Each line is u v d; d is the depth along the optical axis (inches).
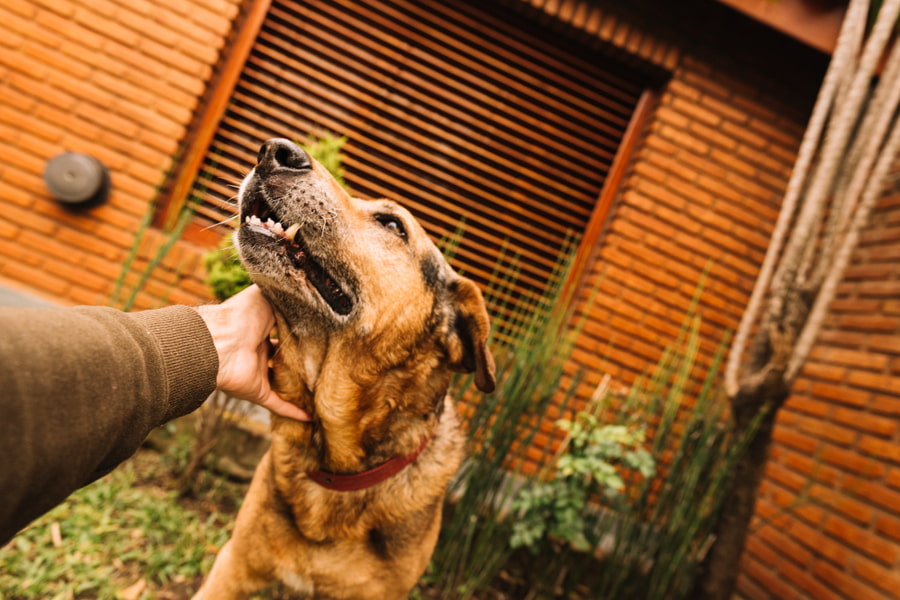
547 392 114.7
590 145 171.3
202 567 91.9
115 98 143.6
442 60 168.4
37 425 24.0
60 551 85.1
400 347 66.6
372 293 64.1
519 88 169.2
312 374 62.8
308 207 59.7
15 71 139.9
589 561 119.1
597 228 168.1
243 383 55.6
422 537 73.3
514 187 172.6
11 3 139.1
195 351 40.2
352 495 66.8
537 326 124.0
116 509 99.0
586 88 172.6
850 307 145.5
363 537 68.1
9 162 140.1
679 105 162.1
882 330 132.2
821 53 157.6
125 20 142.9
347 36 163.5
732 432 113.4
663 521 115.3
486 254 170.4
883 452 119.3
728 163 163.9
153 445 120.7
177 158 148.7
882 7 97.4
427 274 70.3
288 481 67.6
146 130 144.9
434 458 75.2
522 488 113.0
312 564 68.4
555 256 171.0
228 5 147.6
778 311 107.1
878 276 140.0
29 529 87.7
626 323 157.6
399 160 166.7
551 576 116.7
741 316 163.8
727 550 107.6
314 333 61.7
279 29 159.6
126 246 144.8
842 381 138.6
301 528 66.9
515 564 121.6
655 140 160.9
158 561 88.1
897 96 98.3
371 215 67.3
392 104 167.5
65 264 142.6
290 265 57.7
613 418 124.1
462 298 72.3
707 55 163.0
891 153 97.8
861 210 99.9
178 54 145.3
